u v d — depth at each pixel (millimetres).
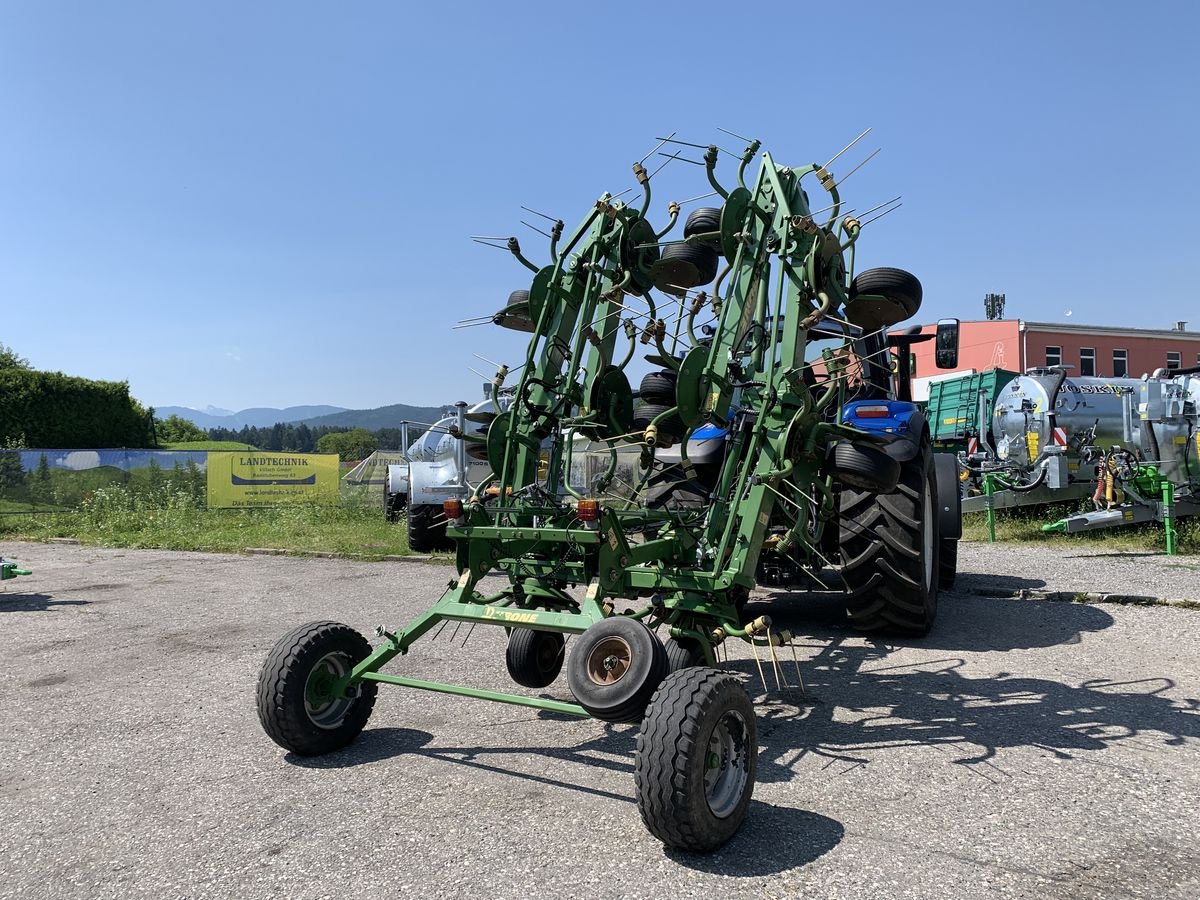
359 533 12570
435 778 3150
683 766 2385
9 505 15742
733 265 3730
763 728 3682
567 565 3566
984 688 4176
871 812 2795
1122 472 9266
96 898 2336
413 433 12430
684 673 2584
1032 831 2629
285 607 7027
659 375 4312
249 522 14953
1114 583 6648
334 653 3402
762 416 3566
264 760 3387
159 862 2537
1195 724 3576
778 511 4141
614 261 4211
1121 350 31094
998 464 10898
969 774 3104
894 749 3387
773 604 6598
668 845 2480
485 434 4012
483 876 2400
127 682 4711
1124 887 2289
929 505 5441
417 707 4070
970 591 6609
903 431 4996
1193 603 5723
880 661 4777
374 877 2406
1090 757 3238
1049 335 30250
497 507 3652
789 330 3732
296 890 2348
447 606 3436
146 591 8031
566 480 4066
